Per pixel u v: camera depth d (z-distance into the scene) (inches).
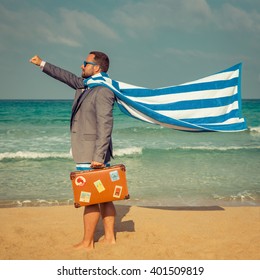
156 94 167.6
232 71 172.6
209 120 170.6
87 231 151.1
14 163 416.5
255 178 335.6
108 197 141.1
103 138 138.6
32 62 154.3
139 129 878.4
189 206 236.4
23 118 1242.6
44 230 177.5
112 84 155.6
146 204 243.6
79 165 144.7
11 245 155.8
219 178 335.3
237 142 677.3
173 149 548.7
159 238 166.2
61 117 1295.5
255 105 2546.8
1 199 256.2
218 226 186.9
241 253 148.6
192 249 152.8
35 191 282.4
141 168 390.9
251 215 209.3
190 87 171.2
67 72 153.3
